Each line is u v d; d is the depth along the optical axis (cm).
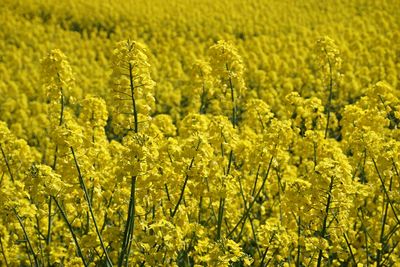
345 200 462
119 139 1245
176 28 2697
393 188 602
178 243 452
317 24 2817
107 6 2934
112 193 607
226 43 720
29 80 1836
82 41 2411
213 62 711
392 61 1872
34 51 2362
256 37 2403
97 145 625
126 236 451
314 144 642
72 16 2823
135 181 458
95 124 709
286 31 2689
